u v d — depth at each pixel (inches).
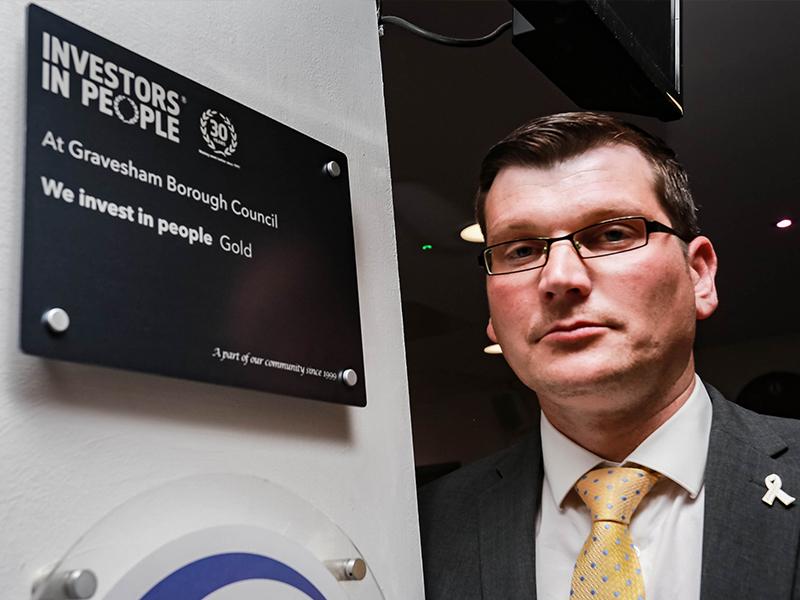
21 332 18.3
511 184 38.6
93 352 19.7
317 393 26.5
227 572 21.5
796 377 118.8
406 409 31.6
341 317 28.4
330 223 29.0
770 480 33.4
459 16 64.1
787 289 109.6
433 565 37.5
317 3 31.7
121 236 21.0
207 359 22.7
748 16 65.9
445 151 78.9
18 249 18.9
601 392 35.7
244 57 27.3
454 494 40.8
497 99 72.9
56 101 20.1
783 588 30.3
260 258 25.4
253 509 23.3
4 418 18.2
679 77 45.6
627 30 39.2
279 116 28.3
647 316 35.8
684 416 37.5
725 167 85.4
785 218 93.2
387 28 64.4
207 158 24.2
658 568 34.4
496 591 35.6
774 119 77.4
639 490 35.8
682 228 39.8
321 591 24.1
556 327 36.0
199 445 22.6
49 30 20.3
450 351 89.4
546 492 39.1
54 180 19.6
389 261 32.8
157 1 24.3
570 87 42.2
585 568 34.5
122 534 19.6
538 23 36.7
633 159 38.5
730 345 123.8
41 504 18.5
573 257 36.1
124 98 22.0
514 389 88.3
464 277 87.6
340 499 27.2
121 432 20.6
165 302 21.8
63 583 18.1
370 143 33.2
